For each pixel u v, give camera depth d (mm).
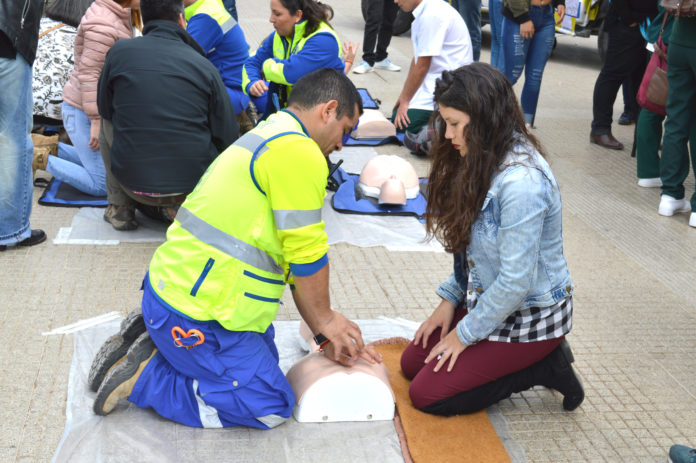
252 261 2494
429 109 5906
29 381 2906
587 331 3580
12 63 3670
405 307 3703
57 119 5543
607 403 3021
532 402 3002
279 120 2533
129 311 3475
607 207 5254
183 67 3953
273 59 4902
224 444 2607
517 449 2684
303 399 2713
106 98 4016
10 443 2564
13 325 3291
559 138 6820
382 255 4254
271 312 2600
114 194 4289
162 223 4492
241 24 11055
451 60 5848
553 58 10641
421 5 5699
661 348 3465
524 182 2439
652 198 5473
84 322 3348
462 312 2977
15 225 3977
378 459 2592
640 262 4410
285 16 4762
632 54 6285
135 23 4699
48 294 3586
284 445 2621
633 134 7051
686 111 4938
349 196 4945
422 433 2705
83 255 4023
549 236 2588
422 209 4859
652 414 2963
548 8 6648
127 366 2633
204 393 2613
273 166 2412
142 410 2764
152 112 3889
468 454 2613
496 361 2691
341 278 3955
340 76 2576
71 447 2541
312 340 3100
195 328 2510
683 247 4664
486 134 2465
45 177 5121
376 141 6254
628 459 2693
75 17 5508
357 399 2746
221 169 2500
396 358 3221
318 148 2471
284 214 2443
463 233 2592
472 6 7996
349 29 11398
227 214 2467
